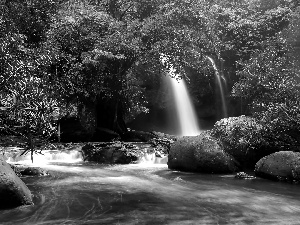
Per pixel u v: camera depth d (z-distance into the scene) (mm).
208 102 21922
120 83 16297
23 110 5711
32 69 7188
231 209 4477
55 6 12562
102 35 14617
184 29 15570
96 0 16438
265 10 18141
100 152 10547
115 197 5180
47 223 3699
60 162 10383
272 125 8000
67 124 14148
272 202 4918
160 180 6906
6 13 10258
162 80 21969
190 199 5086
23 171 7449
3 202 4312
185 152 8250
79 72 13773
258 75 10656
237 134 8289
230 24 17531
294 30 12656
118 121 18078
